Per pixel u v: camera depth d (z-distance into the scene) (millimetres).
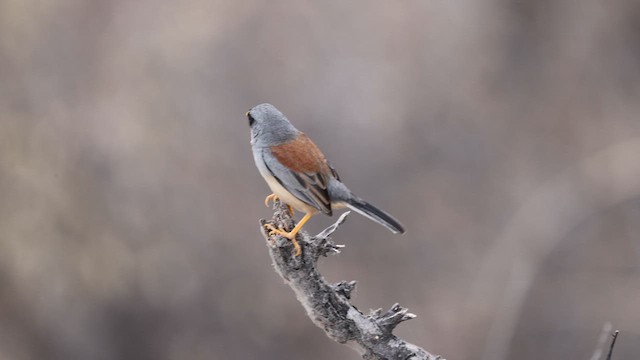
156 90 17047
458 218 18750
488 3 20188
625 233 18234
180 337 16375
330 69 18734
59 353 15641
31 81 16516
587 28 20641
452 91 19547
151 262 16203
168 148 16750
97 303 15930
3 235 15289
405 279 17656
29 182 15641
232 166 17109
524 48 20359
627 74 20375
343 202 7664
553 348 17094
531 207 18688
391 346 6504
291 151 7578
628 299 17328
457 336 17016
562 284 17734
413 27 19516
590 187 18797
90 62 16969
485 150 19516
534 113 20188
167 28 17500
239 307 16641
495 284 17625
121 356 15977
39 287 15531
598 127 20141
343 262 17594
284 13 18562
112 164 16266
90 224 15820
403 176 18812
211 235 16641
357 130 18703
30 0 16844
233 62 17906
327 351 16672
